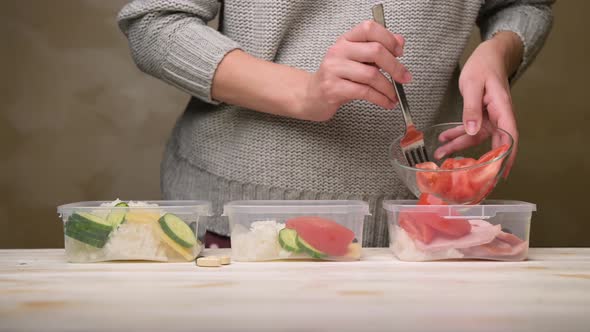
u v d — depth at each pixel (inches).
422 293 29.9
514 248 40.3
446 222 39.9
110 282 32.7
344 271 36.2
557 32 114.6
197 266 38.1
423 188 40.5
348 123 49.3
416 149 43.5
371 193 50.8
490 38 52.6
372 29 41.4
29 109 109.3
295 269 37.0
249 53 49.7
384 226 51.8
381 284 32.1
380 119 49.4
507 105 43.1
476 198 40.4
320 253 39.7
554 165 115.1
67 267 37.8
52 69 109.5
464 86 43.6
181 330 23.4
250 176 50.5
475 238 40.0
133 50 51.3
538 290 30.7
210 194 52.1
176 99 111.0
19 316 25.5
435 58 50.1
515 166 115.1
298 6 48.6
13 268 37.4
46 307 27.0
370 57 41.5
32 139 109.4
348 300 28.3
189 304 27.5
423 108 50.5
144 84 110.5
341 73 42.3
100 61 110.0
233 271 36.2
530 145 115.1
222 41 47.3
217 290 30.5
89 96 110.0
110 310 26.4
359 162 50.1
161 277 34.2
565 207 115.4
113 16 109.9
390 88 42.9
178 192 54.1
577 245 115.5
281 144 49.6
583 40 114.5
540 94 114.8
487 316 25.4
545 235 115.6
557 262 39.8
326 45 49.1
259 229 40.0
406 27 48.9
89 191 110.1
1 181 108.9
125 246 39.4
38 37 109.3
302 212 40.5
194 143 52.7
